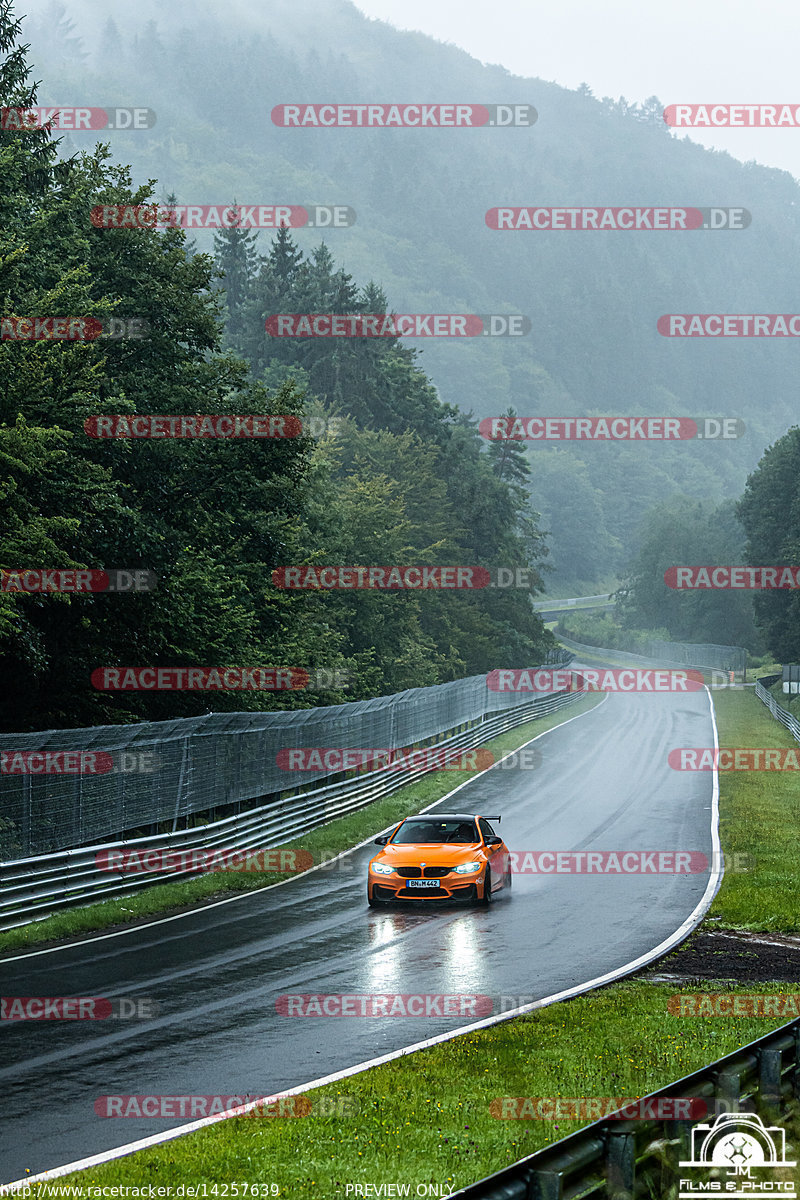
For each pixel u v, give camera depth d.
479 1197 19.44
